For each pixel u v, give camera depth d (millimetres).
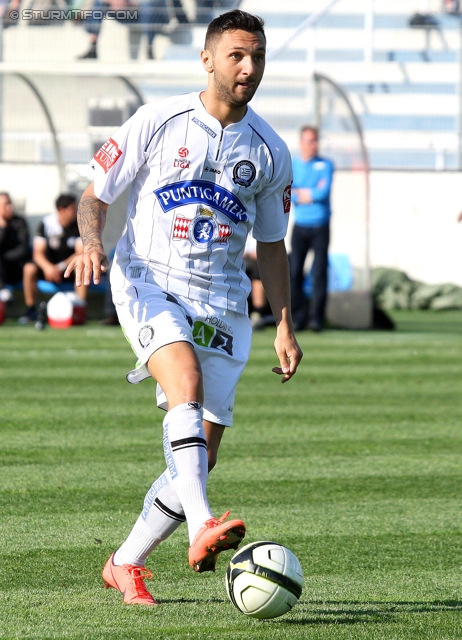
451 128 67750
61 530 13984
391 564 12633
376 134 66625
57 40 62688
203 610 10508
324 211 43188
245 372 31531
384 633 9664
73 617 10164
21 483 16812
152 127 11070
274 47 67812
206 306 11219
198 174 11078
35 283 44969
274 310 11984
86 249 10734
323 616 10305
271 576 9477
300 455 19562
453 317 53844
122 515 14867
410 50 70188
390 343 40281
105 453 19344
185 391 10055
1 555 12703
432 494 16578
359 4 70562
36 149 55188
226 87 10820
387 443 20875
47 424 22266
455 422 23531
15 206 54188
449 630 9797
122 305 11148
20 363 32250
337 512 15320
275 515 15086
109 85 48750
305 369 32406
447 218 59844
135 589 10789
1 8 62594
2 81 54062
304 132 42625
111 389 27469
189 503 9562
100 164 11219
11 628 9750
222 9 65250
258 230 11938
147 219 11227
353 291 46312
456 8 70688
